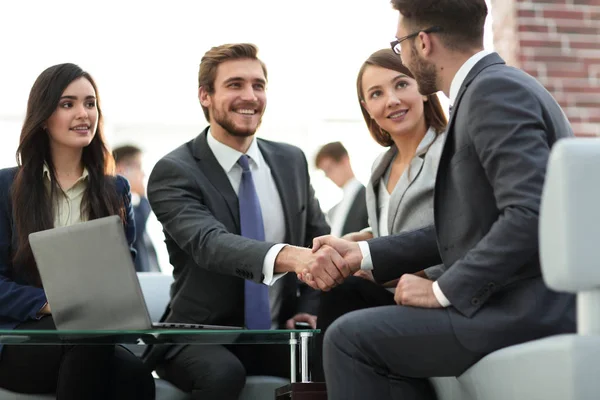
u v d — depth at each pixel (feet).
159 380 12.09
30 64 30.32
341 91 30.40
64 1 30.55
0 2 30.14
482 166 7.95
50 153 11.85
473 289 7.72
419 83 9.07
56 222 11.64
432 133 11.73
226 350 11.55
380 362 8.04
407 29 8.93
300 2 30.53
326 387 9.07
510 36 19.42
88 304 9.34
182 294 12.09
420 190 11.38
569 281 6.48
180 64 30.96
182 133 30.91
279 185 12.62
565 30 19.30
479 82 7.98
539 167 7.50
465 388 8.13
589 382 6.62
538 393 7.00
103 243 9.25
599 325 6.77
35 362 10.68
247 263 10.77
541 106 7.89
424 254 10.46
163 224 12.09
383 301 11.31
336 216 17.75
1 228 11.46
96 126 11.97
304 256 10.47
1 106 29.99
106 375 10.43
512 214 7.45
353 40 30.40
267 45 30.60
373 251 10.39
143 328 9.17
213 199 12.09
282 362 11.96
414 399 8.20
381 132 12.41
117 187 12.19
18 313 10.61
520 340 7.70
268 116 30.25
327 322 11.21
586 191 6.48
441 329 7.80
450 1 8.64
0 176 11.70
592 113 19.17
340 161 19.81
